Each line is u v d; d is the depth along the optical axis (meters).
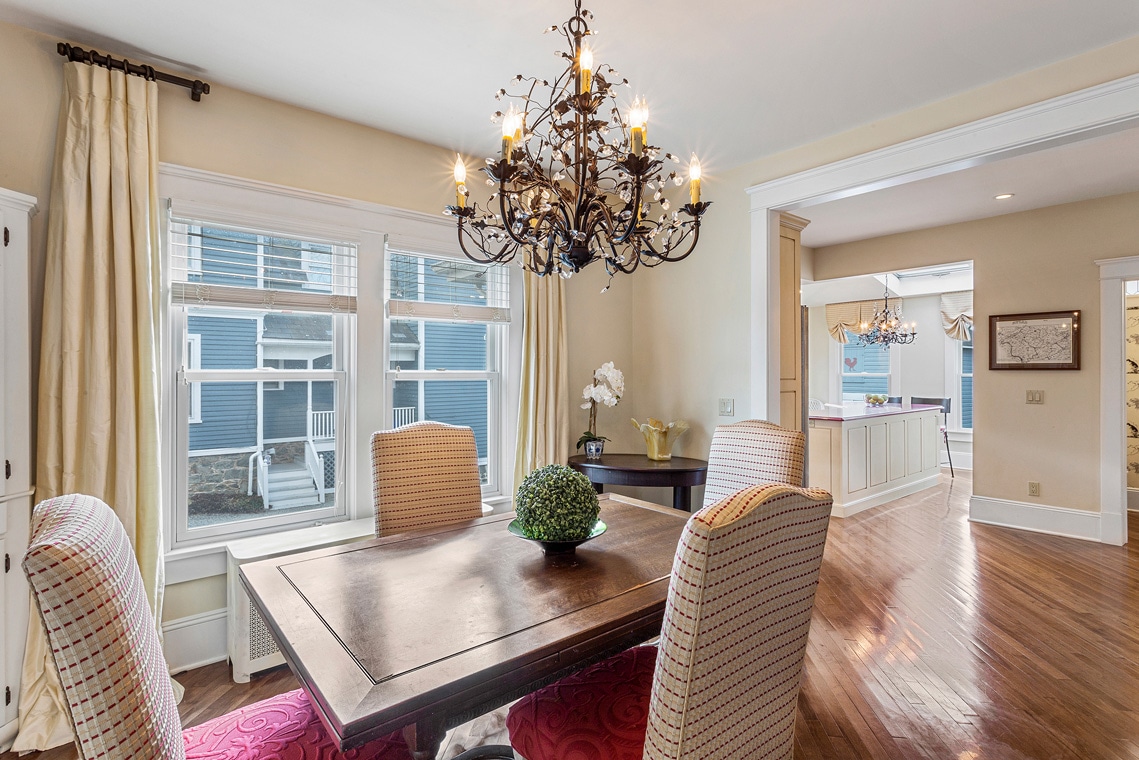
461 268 3.28
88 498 1.11
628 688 1.42
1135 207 3.98
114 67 2.13
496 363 3.48
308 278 2.74
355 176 2.84
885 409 6.09
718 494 2.42
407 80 2.41
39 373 2.03
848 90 2.46
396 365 3.09
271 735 1.24
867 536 4.31
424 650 1.14
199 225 2.45
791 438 2.23
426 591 1.44
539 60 2.24
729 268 3.41
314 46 2.16
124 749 0.84
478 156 3.26
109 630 0.84
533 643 1.17
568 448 3.58
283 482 2.73
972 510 4.75
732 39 2.08
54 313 2.03
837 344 8.39
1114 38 2.09
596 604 1.36
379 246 2.92
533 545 1.81
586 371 3.79
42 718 1.89
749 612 1.02
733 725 1.05
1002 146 2.37
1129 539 4.24
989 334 4.64
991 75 2.34
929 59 2.22
